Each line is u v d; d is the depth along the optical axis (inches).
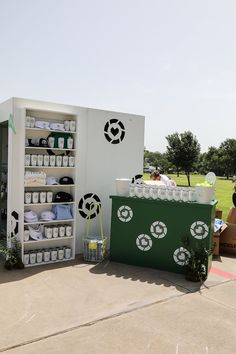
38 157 233.5
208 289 197.2
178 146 1050.7
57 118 251.8
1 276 209.0
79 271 221.8
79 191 262.7
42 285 195.6
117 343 135.9
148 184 247.9
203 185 224.2
